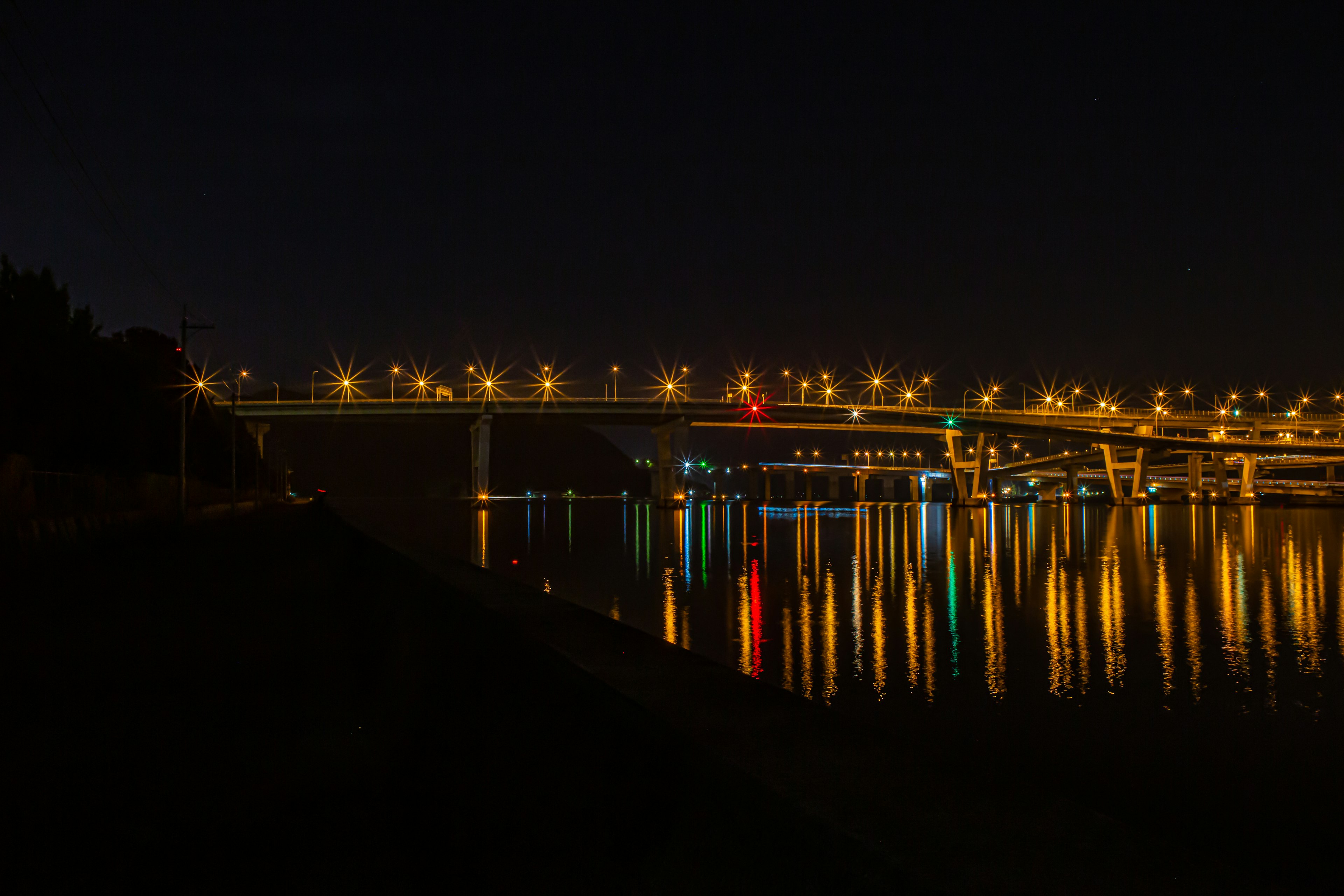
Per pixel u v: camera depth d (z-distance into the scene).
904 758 2.49
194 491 75.38
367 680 9.32
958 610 42.00
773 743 2.59
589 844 3.26
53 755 6.71
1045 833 1.98
